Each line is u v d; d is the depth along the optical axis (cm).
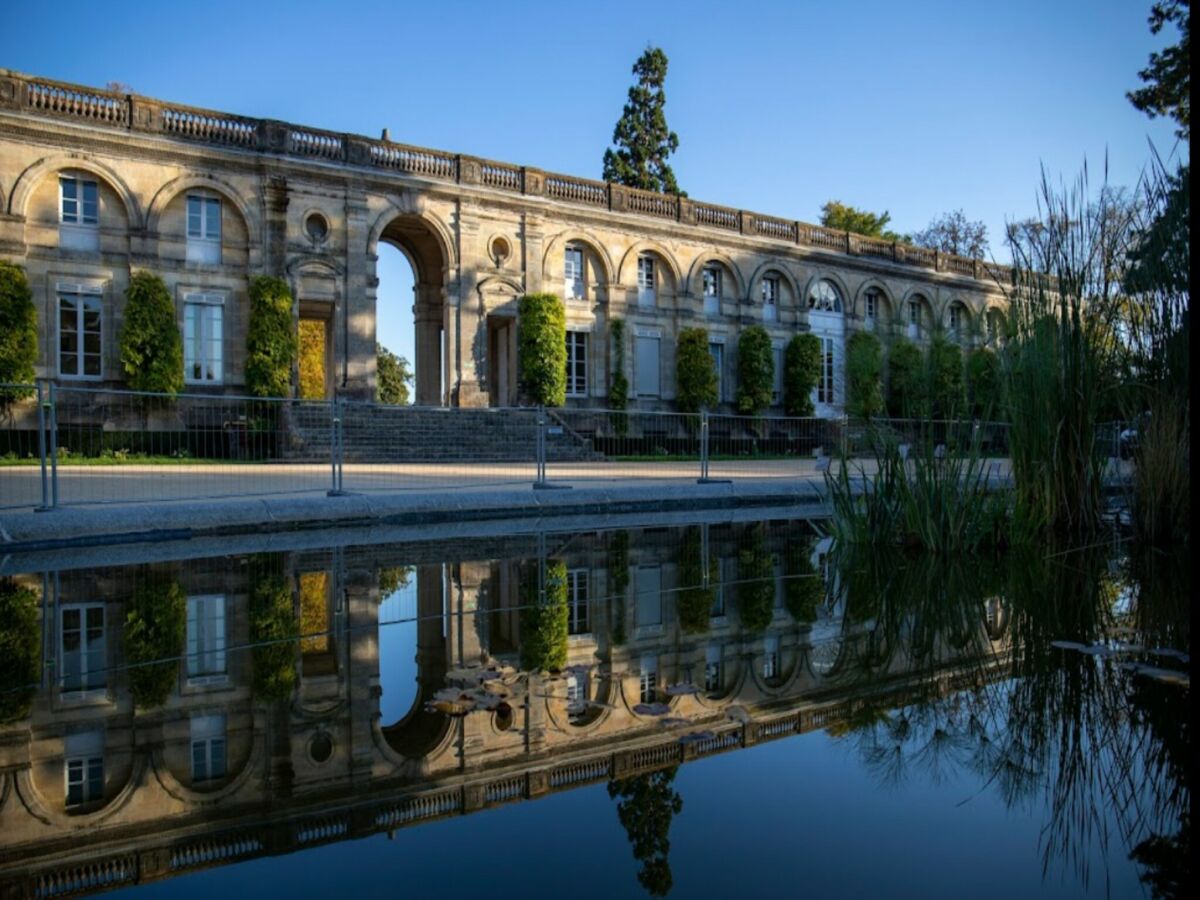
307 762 235
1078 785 214
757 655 350
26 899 161
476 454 2161
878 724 261
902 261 3672
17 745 248
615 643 374
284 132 2238
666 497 1189
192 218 2158
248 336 2169
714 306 3158
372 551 728
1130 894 157
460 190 2498
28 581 560
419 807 205
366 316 2344
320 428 2084
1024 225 750
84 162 2005
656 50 3975
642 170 3944
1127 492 770
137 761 236
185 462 1748
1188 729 253
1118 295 729
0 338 1866
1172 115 2091
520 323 2609
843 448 775
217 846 186
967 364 711
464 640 382
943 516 687
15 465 1570
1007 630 395
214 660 347
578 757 237
